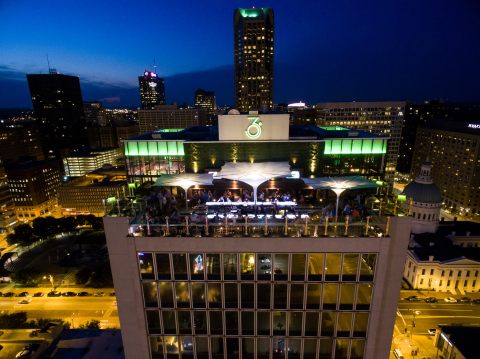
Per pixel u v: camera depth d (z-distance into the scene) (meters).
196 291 29.20
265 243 27.42
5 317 97.88
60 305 113.50
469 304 105.94
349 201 35.88
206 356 31.39
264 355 30.97
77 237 172.25
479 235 135.25
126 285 29.53
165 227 28.66
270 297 28.97
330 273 28.17
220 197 40.00
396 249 27.83
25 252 163.50
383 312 29.84
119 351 51.28
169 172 62.66
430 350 86.50
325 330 29.92
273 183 43.62
